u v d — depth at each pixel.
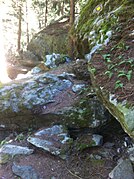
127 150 3.50
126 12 4.23
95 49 4.04
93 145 3.67
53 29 13.36
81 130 4.02
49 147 3.70
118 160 3.43
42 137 3.91
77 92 4.38
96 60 3.54
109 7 4.93
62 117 4.06
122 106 2.57
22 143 4.05
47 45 12.46
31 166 3.54
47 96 4.42
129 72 2.93
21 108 4.32
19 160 3.67
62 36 11.89
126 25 3.97
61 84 4.62
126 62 3.10
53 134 3.93
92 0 5.95
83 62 5.12
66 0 12.76
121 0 4.67
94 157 3.56
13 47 17.59
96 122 3.88
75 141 3.78
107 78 3.09
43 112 4.20
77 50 5.90
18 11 15.97
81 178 3.30
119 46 3.51
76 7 11.41
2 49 14.99
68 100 4.28
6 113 4.41
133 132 2.36
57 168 3.49
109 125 3.93
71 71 5.05
